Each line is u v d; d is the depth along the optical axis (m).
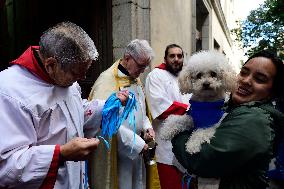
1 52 4.55
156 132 3.20
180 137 1.69
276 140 1.53
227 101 1.76
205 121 1.61
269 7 6.77
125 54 2.66
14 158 1.39
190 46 7.36
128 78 2.68
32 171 1.41
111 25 4.05
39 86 1.52
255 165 1.39
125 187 2.62
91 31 4.12
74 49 1.44
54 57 1.46
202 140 1.49
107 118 1.87
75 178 1.71
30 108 1.46
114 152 2.51
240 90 1.62
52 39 1.46
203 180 1.62
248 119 1.39
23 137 1.45
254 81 1.56
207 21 10.99
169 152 3.12
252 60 1.59
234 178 1.44
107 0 4.04
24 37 4.63
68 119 1.61
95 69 4.07
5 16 4.56
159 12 4.93
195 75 1.81
